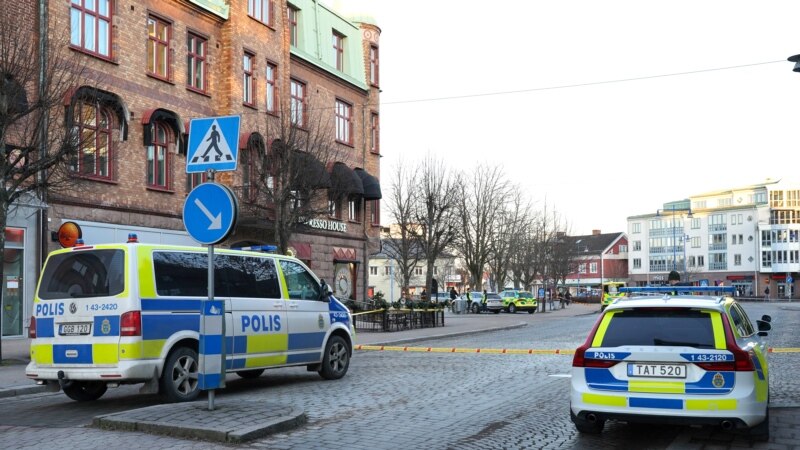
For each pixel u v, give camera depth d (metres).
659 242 111.19
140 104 23.11
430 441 7.41
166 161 24.50
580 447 7.28
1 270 15.09
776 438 7.66
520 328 31.22
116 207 22.09
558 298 69.69
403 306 29.38
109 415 8.06
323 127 31.30
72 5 20.88
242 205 26.23
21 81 15.12
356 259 36.09
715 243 105.00
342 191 32.94
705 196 108.81
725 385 6.83
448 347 20.56
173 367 9.74
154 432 7.57
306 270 12.45
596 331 7.53
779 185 100.44
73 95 16.98
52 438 7.47
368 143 37.31
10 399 11.16
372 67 38.06
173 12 24.73
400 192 44.75
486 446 7.25
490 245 54.72
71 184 16.72
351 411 9.20
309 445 7.15
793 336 23.92
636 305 7.50
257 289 11.27
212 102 26.50
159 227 23.78
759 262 100.25
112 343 9.41
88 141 16.52
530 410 9.34
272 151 25.52
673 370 7.01
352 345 13.12
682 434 7.92
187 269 10.28
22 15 18.36
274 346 11.32
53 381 9.97
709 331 7.11
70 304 9.81
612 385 7.19
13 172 15.29
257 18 28.66
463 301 51.69
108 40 22.25
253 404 8.83
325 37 34.09
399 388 11.40
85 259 9.93
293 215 25.16
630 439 7.70
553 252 64.06
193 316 10.12
